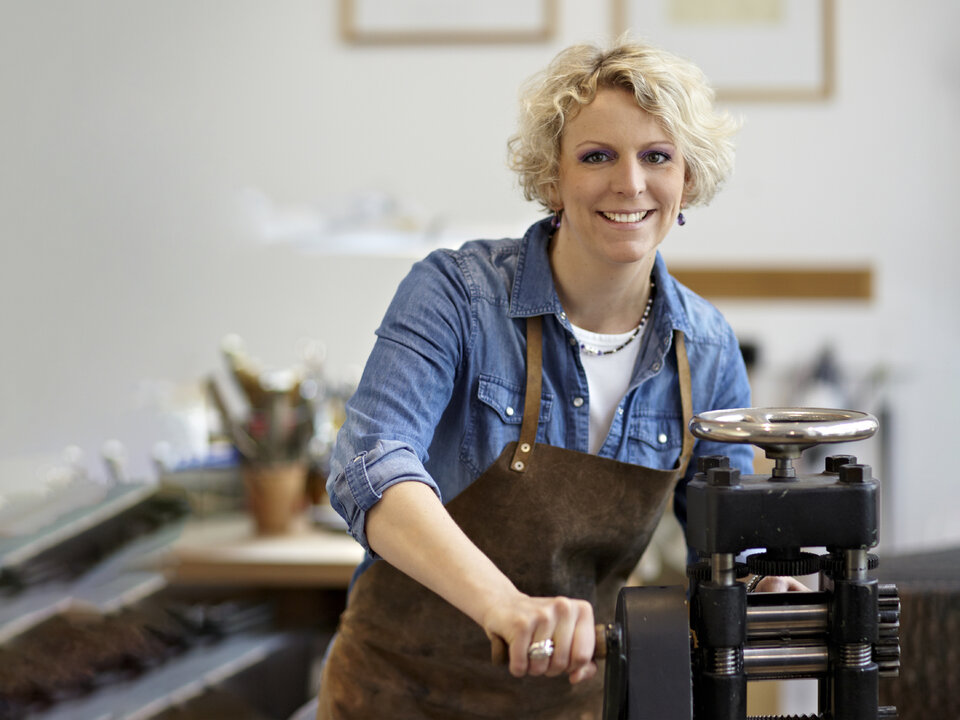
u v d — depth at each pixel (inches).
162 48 163.3
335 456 53.4
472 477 59.2
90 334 165.0
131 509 114.5
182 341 165.6
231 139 164.7
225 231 165.3
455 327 57.4
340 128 164.9
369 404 54.0
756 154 163.8
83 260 164.6
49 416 164.6
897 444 165.6
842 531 41.6
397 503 48.3
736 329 166.2
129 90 163.5
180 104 163.9
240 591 139.8
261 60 163.9
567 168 54.5
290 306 166.2
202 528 125.6
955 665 60.2
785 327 165.9
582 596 61.5
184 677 112.5
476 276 58.9
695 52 162.1
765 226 164.9
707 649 42.1
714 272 165.5
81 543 112.9
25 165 163.3
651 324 60.8
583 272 57.5
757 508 41.2
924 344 164.6
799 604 43.0
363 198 165.0
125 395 164.7
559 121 54.3
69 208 163.9
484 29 163.2
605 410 60.7
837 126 162.7
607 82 53.1
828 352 165.0
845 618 42.1
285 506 120.4
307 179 165.3
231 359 121.8
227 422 120.6
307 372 131.5
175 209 164.9
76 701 106.8
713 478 41.8
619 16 161.6
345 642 63.1
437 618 60.5
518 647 41.6
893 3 160.7
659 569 107.8
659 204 54.1
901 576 63.0
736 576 44.0
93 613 119.3
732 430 41.9
